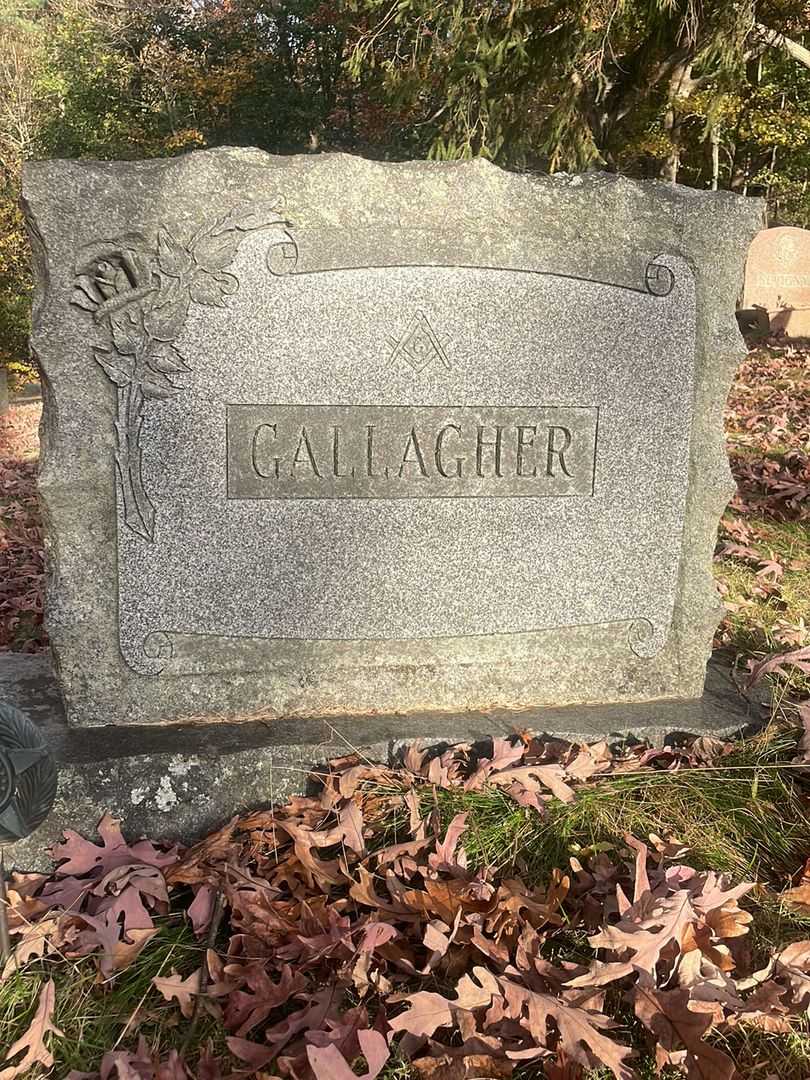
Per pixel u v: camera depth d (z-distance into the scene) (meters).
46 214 1.02
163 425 1.09
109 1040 0.81
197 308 1.07
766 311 6.30
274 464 1.13
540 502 1.21
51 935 0.91
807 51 5.24
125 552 1.11
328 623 1.18
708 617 1.29
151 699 1.16
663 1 4.21
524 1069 0.77
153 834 1.08
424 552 1.19
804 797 1.11
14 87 9.58
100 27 9.30
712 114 4.86
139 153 9.16
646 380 1.21
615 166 6.21
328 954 0.85
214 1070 0.75
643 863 0.92
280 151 9.42
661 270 1.18
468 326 1.14
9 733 0.85
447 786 1.09
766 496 2.40
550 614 1.25
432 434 1.16
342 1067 0.70
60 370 1.06
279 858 1.01
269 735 1.14
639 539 1.25
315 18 8.30
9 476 3.14
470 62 4.29
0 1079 0.78
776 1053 0.79
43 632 1.64
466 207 1.11
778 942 0.91
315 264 1.09
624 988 0.84
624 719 1.23
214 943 0.91
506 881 0.94
